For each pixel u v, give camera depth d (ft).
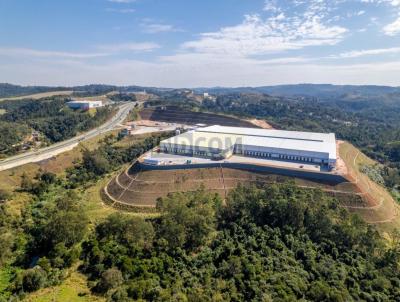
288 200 374.84
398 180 631.15
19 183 545.44
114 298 246.47
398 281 291.79
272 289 263.70
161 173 521.24
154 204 469.57
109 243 318.24
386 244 368.68
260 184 501.97
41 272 272.10
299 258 325.83
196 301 240.94
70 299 250.57
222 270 291.58
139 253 307.58
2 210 414.82
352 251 335.88
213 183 511.40
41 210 446.19
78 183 576.61
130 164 637.30
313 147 561.02
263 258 308.81
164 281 274.36
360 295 272.10
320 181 482.69
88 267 294.87
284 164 532.73
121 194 499.92
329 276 293.23
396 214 460.14
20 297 253.24
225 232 354.13
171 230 325.62
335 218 388.98
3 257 312.91
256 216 383.04
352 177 478.18
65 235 325.42
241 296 259.39
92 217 420.77
